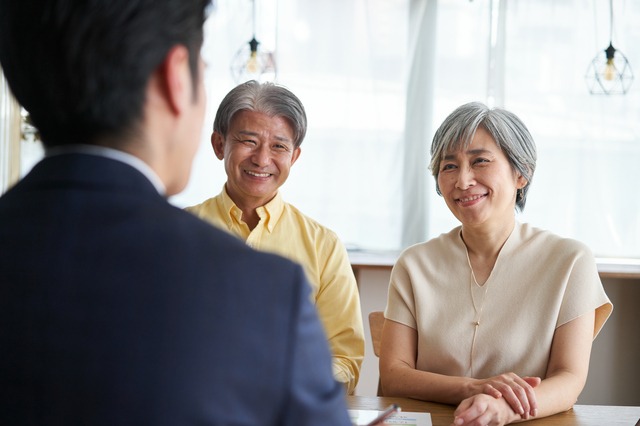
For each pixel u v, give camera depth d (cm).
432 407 179
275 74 405
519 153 195
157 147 74
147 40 71
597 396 381
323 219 407
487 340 196
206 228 71
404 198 407
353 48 406
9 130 355
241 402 65
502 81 405
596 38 401
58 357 65
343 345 220
